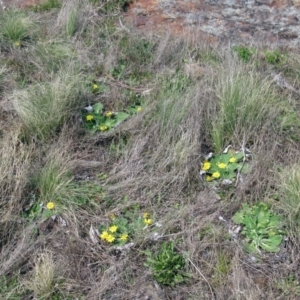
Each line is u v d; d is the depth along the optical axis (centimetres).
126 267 181
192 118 219
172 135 217
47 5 304
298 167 202
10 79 253
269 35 279
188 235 188
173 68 262
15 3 308
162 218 195
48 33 284
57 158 208
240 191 202
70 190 202
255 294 170
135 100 248
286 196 193
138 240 187
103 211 199
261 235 189
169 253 182
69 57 268
